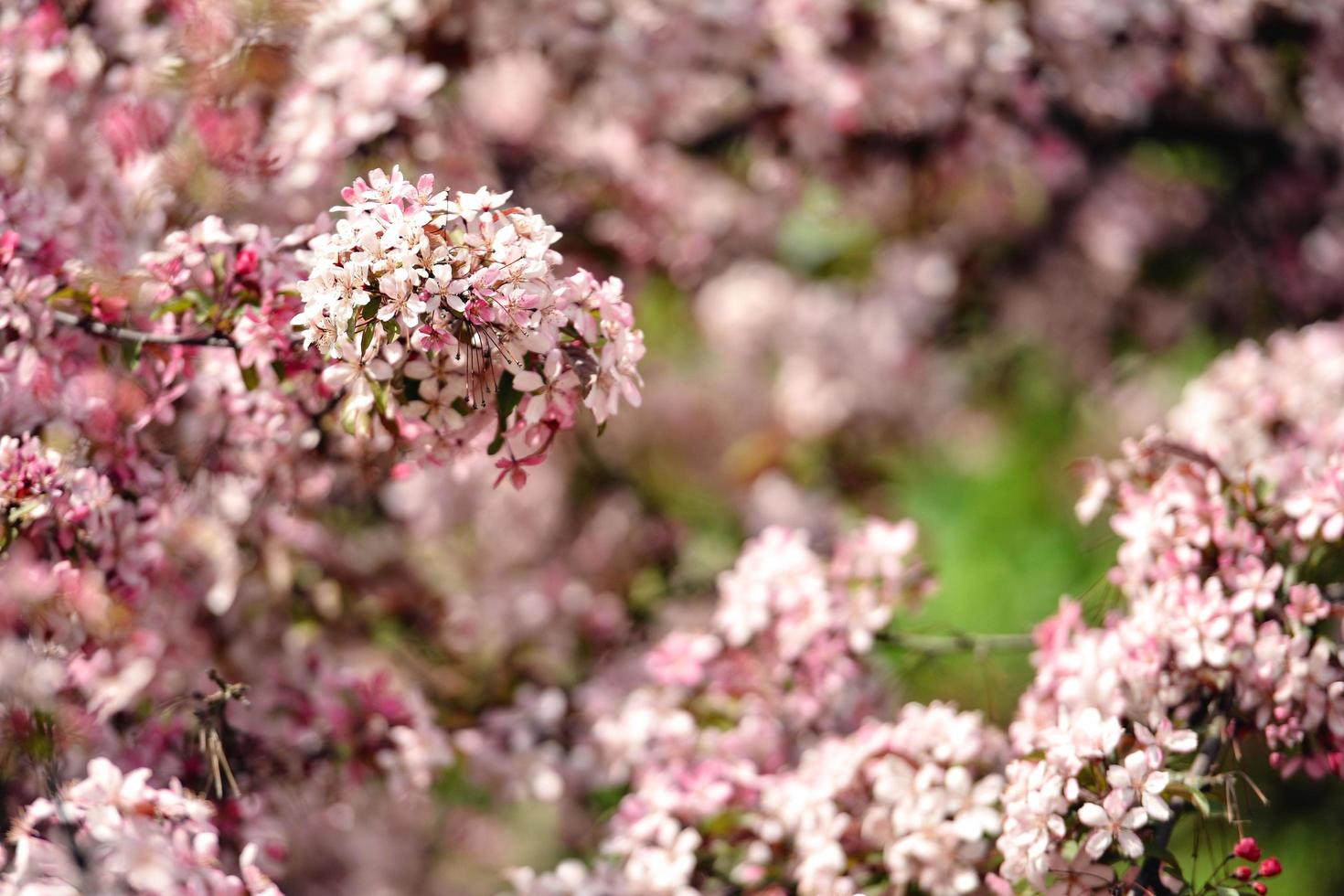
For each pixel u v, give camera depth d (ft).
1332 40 11.12
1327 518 9.03
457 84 10.64
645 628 11.36
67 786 8.79
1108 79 11.12
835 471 15.34
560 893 9.24
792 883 9.23
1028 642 9.86
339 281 8.39
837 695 9.76
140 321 9.09
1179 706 9.05
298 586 10.20
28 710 8.79
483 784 10.11
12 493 8.74
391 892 10.84
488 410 8.63
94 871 8.59
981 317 16.43
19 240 9.02
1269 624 8.93
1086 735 8.79
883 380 16.51
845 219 14.85
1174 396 16.79
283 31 9.75
